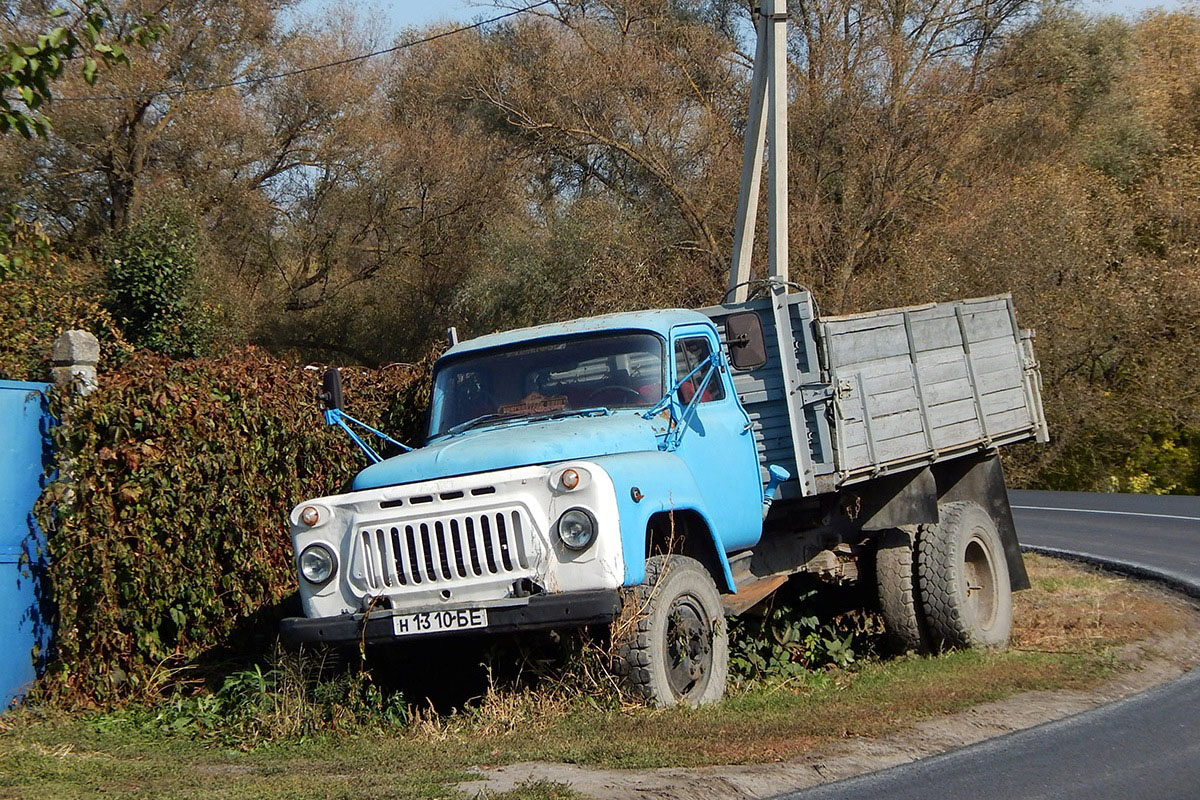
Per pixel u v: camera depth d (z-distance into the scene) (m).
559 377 8.94
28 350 15.16
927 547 10.31
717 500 8.86
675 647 7.89
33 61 9.05
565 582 7.30
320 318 40.47
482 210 39.75
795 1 33.94
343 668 8.20
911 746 7.09
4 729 8.27
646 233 32.81
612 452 7.96
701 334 9.37
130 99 31.64
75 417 9.12
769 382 9.71
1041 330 27.83
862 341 9.97
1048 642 10.68
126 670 9.17
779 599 10.76
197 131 34.00
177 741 8.02
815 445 9.56
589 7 37.00
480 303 34.62
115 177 32.78
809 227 30.84
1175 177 31.50
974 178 32.31
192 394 9.53
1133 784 6.24
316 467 10.54
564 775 6.32
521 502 7.38
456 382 9.23
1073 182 30.34
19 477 8.87
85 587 9.05
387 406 11.31
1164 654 9.95
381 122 39.78
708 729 7.09
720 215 32.50
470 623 7.32
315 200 39.81
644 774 6.34
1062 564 15.58
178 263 25.08
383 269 40.47
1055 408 27.89
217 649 9.70
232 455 9.70
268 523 10.03
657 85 33.31
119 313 24.47
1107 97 37.25
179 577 9.38
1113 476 28.41
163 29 9.74
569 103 33.78
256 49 36.94
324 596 7.75
